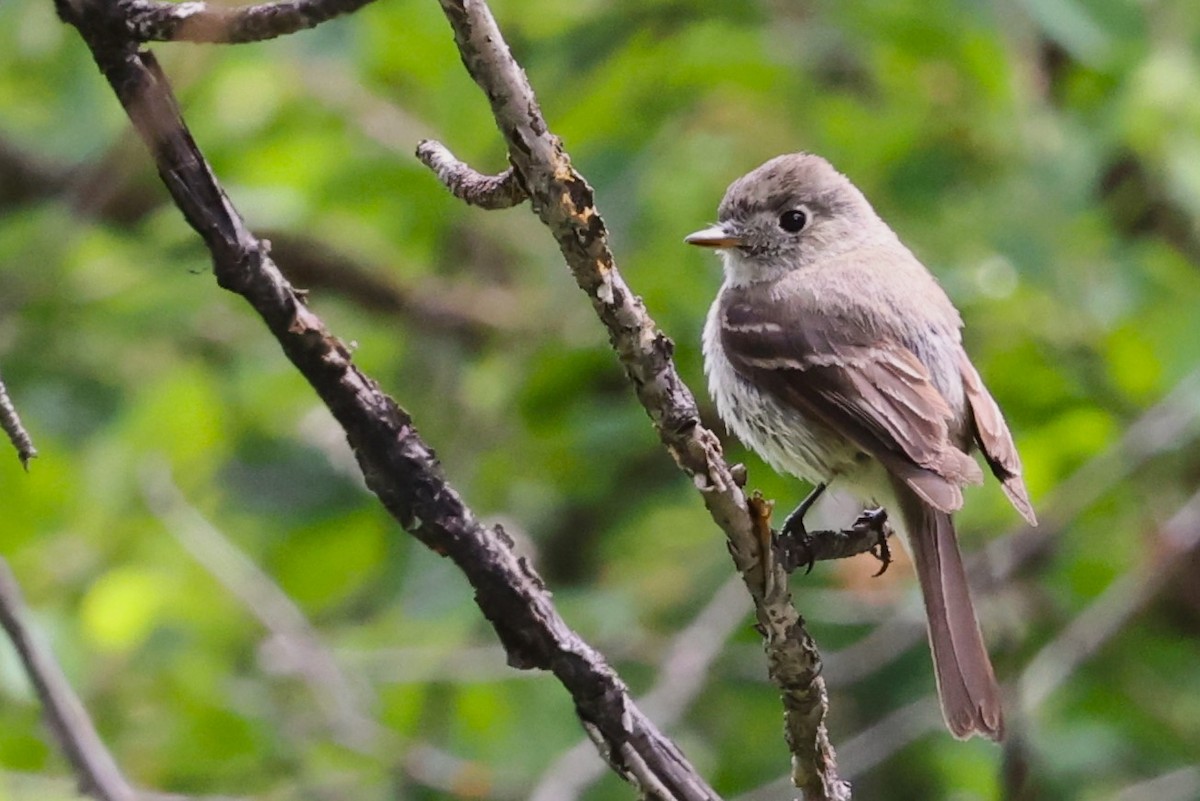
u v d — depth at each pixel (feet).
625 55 36.60
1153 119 34.81
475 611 35.58
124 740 33.32
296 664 33.24
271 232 41.11
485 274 44.32
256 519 40.42
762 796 35.40
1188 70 34.99
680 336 36.65
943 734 36.63
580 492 39.81
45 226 40.06
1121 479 36.06
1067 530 36.94
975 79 36.19
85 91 39.47
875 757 35.01
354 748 32.50
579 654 17.39
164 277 40.73
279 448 40.68
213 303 42.11
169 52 36.78
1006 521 36.17
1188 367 34.96
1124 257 36.22
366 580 39.99
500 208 16.47
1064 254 35.65
